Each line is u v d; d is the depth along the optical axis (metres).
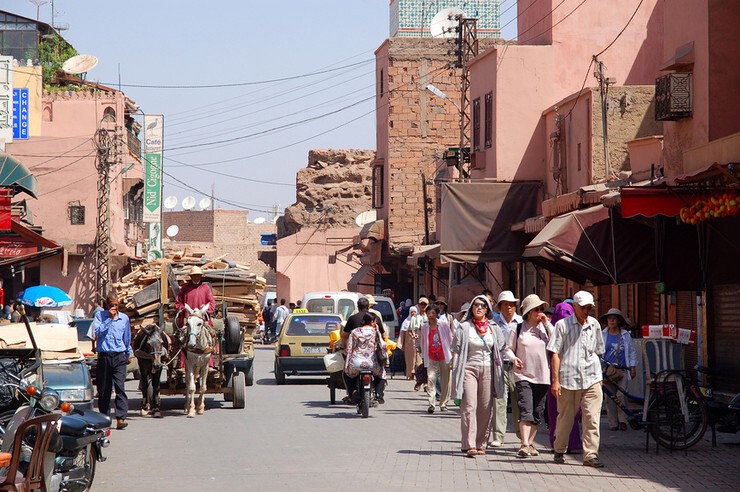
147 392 19.92
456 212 31.44
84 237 49.69
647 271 19.67
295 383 28.55
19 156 49.66
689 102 20.23
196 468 13.07
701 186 15.95
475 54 39.78
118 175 52.56
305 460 13.65
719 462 13.41
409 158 52.62
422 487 11.48
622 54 33.47
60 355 14.91
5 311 30.05
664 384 14.49
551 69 33.38
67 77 59.66
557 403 13.32
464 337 14.10
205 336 19.69
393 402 22.55
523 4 36.75
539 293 31.59
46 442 9.04
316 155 89.56
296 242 77.19
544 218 26.58
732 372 18.64
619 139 28.12
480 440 14.22
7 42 58.69
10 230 22.08
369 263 58.25
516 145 33.12
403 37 54.09
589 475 12.32
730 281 18.12
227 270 22.38
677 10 20.91
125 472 12.82
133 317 20.89
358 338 19.69
